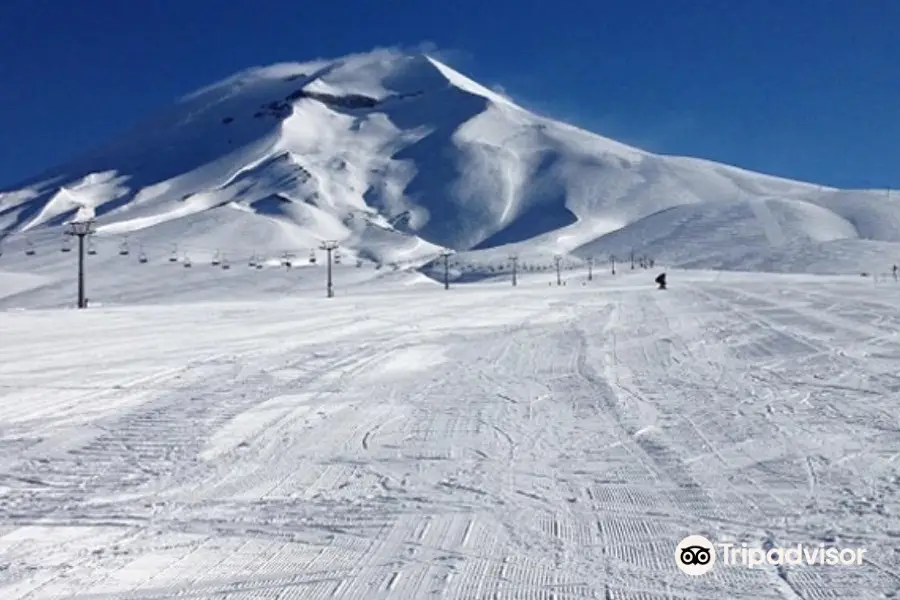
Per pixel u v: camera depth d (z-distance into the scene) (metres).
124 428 9.95
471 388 12.91
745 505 6.46
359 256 198.12
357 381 13.68
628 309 30.22
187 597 4.86
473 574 5.16
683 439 8.89
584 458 8.20
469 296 44.75
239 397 12.16
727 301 31.72
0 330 23.67
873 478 7.09
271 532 6.04
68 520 6.39
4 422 10.37
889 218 188.88
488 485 7.24
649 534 5.84
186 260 124.19
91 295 89.50
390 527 6.12
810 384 12.13
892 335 17.95
